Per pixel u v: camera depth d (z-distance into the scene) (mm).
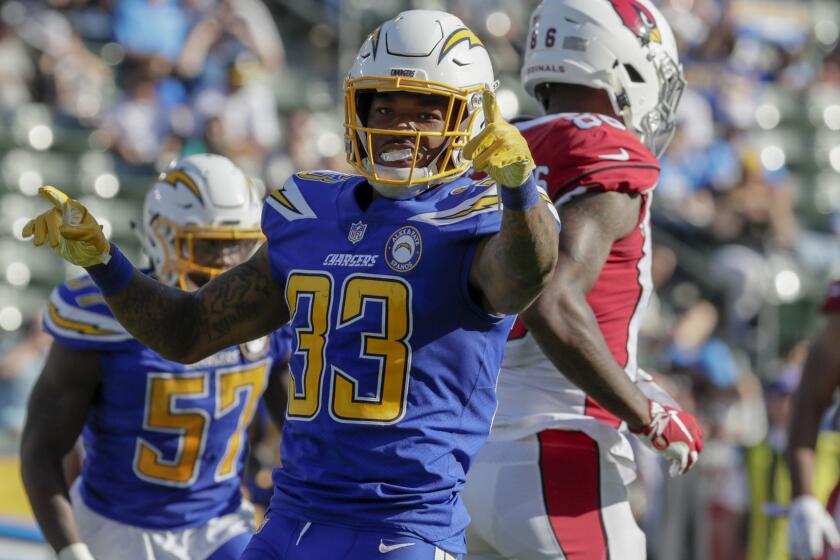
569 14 12484
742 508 22594
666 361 29969
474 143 8180
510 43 40406
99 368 13133
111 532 13500
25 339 31703
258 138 35781
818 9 47594
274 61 37438
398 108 9461
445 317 9062
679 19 42812
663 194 37875
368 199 9625
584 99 12602
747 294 35344
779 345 36031
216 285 9961
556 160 11375
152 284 9812
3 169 33375
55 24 35062
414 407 9109
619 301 11766
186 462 13508
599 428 11641
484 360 9289
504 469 11555
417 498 9117
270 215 9883
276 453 18281
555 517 11430
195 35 35750
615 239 11320
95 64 35562
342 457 9180
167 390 13273
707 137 40062
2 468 20672
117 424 13312
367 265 9180
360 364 9125
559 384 11727
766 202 38906
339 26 39750
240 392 13688
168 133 35188
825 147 44156
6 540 18797
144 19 35219
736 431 28016
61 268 33531
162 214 14062
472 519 11703
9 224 33125
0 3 34812
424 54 9367
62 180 34062
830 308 15055
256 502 18109
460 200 9211
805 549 14812
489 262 8758
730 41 43688
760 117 43188
